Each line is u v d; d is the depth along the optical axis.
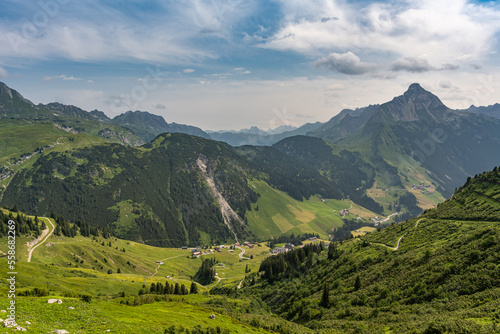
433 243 131.62
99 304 63.56
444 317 62.94
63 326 43.28
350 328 81.06
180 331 57.06
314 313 107.62
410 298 86.06
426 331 58.22
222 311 96.56
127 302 82.56
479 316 58.56
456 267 87.62
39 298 55.09
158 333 52.72
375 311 87.88
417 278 95.44
